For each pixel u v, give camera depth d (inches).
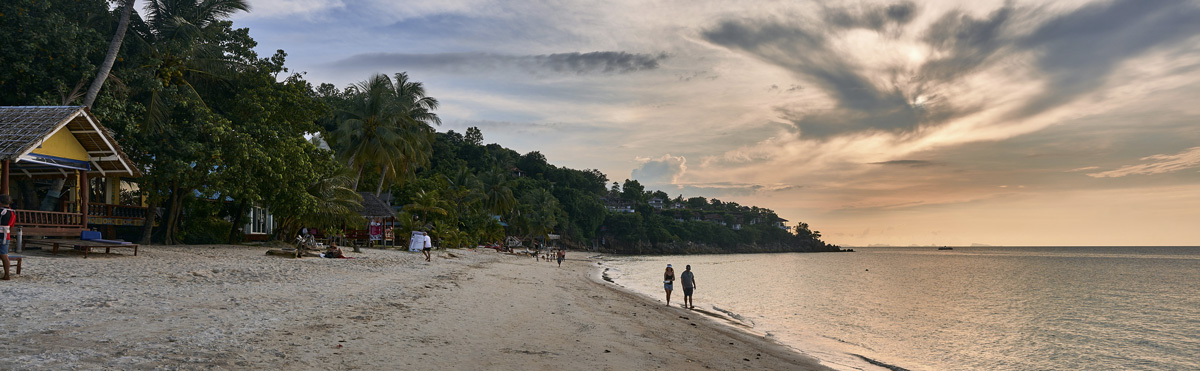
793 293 1300.4
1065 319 931.3
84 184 725.9
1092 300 1266.0
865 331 735.1
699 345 462.6
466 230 2829.7
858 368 456.8
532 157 6171.3
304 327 326.0
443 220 2225.6
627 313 634.8
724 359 408.5
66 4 837.2
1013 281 1953.7
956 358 582.6
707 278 1862.7
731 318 750.5
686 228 7126.0
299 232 1413.6
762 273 2263.8
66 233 700.7
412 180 2438.5
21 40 738.8
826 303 1086.4
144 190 971.3
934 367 526.3
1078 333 785.6
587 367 307.1
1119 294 1425.9
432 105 2251.5
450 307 485.1
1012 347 663.1
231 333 291.6
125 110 842.8
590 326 476.7
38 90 770.8
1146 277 2218.3
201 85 1056.2
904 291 1460.4
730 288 1408.7
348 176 1486.2
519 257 2449.6
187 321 312.0
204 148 924.6
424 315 420.8
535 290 792.3
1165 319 946.7
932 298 1270.9
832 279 1931.6
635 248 6190.9
